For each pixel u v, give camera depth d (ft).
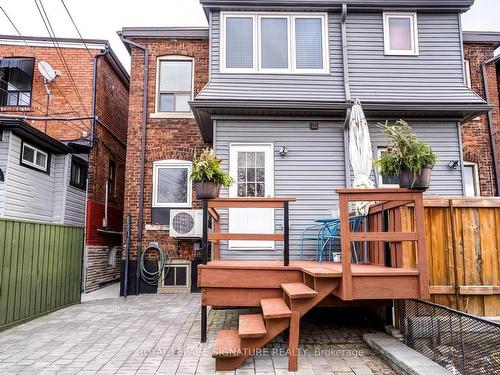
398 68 25.98
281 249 23.75
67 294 23.08
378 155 25.04
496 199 16.14
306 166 24.53
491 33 31.24
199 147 30.14
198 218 27.04
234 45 25.93
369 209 18.24
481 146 30.27
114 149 36.91
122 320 19.22
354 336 16.44
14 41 32.37
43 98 32.19
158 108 30.81
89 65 32.55
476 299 15.69
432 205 16.07
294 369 12.38
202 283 15.20
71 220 30.63
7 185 24.29
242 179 24.35
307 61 25.98
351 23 26.48
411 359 12.05
